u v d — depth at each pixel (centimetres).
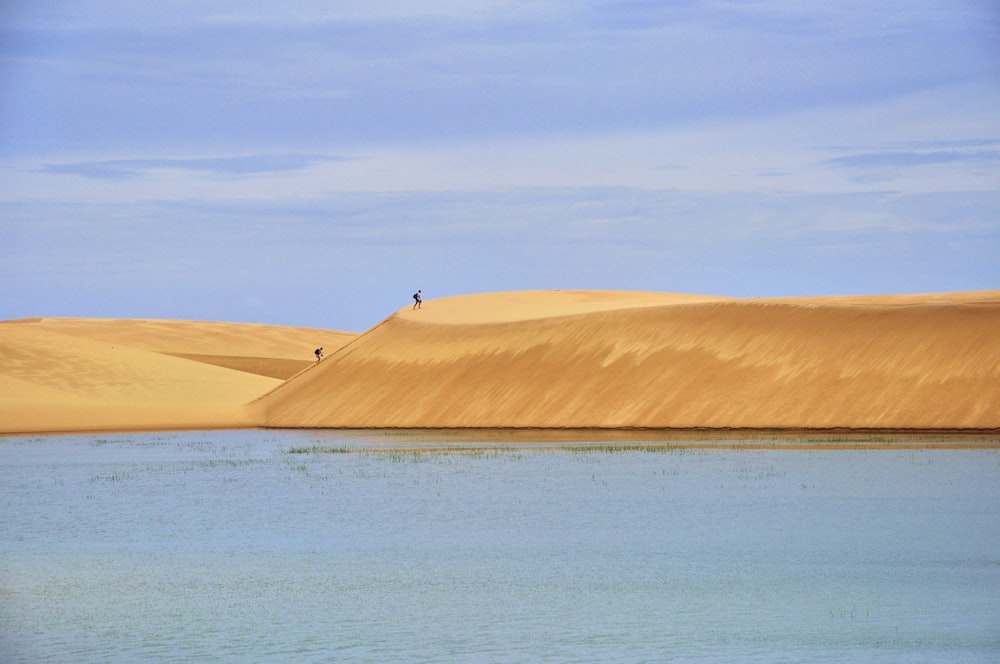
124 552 6444
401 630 4731
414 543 6594
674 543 6450
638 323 15850
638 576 5631
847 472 9200
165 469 10750
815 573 5631
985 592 5209
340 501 8338
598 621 4825
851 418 12812
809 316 14600
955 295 15562
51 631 4775
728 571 5712
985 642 4453
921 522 6938
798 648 4406
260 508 8050
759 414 13362
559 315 17062
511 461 10756
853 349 13762
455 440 13500
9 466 11175
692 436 12850
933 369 13038
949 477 8769
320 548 6488
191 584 5609
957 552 6059
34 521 7575
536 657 4334
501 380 16075
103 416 17425
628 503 7956
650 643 4488
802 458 10275
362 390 17538
